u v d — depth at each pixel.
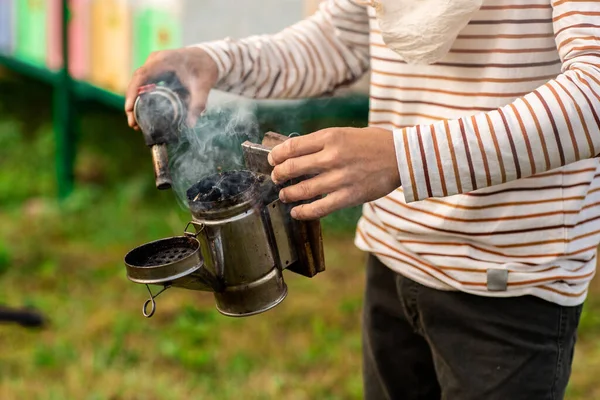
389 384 1.68
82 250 3.74
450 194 1.13
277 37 1.65
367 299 1.67
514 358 1.39
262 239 1.20
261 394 2.61
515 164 1.11
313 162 1.14
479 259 1.38
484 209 1.35
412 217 1.44
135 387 2.64
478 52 1.33
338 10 1.63
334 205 1.15
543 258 1.35
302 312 3.16
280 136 1.29
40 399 2.57
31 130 5.39
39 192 4.46
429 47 1.29
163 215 4.09
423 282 1.46
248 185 1.21
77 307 3.20
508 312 1.39
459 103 1.36
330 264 3.57
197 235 1.19
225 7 3.61
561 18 1.20
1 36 5.42
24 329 2.99
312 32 1.67
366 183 1.14
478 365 1.42
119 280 3.45
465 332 1.43
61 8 4.27
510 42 1.29
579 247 1.36
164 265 1.10
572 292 1.38
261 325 3.07
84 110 5.71
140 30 3.93
